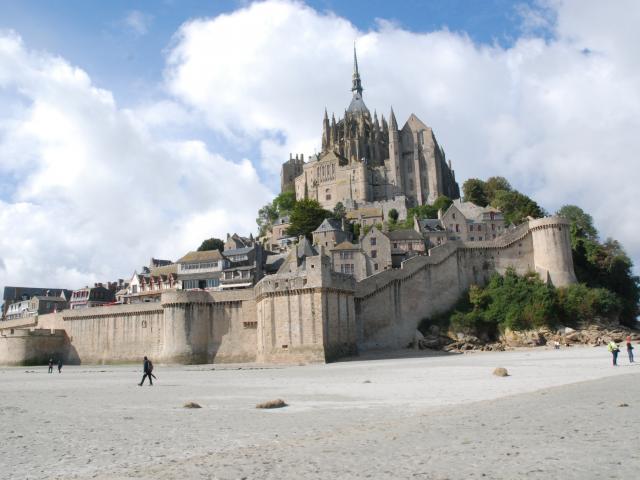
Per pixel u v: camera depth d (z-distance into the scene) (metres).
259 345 92.06
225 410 29.98
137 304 106.50
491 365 60.12
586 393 31.02
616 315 106.12
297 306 85.12
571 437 18.81
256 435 21.97
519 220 156.12
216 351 97.12
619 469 14.52
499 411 25.59
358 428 22.64
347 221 170.38
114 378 62.25
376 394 36.25
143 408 31.67
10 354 110.94
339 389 40.56
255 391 40.88
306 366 75.69
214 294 98.94
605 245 129.62
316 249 125.44
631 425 20.59
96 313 110.75
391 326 101.31
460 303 108.75
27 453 19.53
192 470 16.28
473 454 16.88
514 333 100.25
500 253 113.00
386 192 199.75
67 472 16.70
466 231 149.50
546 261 110.50
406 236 138.88
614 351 52.81
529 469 14.84
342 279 90.94
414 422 23.50
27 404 35.16
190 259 137.25
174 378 59.53
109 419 27.36
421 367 61.44
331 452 18.00
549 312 101.00
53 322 116.62
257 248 142.75
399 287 103.81
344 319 90.00
